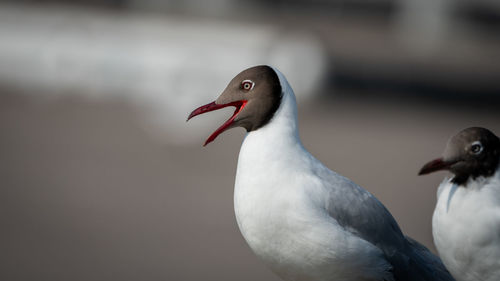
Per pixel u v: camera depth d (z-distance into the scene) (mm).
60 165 16328
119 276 10672
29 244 11773
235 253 12016
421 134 20438
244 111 5516
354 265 5492
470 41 41156
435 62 33344
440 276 5879
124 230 12766
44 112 21641
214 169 16797
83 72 25312
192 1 36281
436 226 5168
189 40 25625
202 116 20828
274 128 5492
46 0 34125
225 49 24656
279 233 5426
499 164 5039
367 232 5562
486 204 4953
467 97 26109
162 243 12211
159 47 24828
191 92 23547
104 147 18109
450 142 5098
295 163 5457
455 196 5062
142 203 14172
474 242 4977
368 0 46500
